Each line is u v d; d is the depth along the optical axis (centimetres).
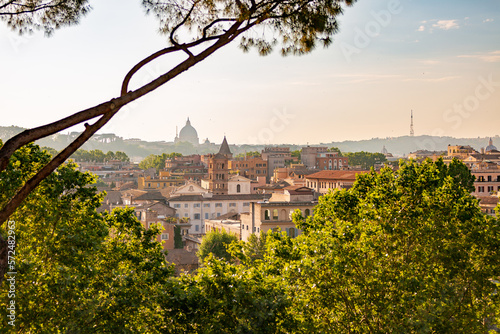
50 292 2406
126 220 2933
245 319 2583
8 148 1267
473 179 7431
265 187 19125
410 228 3022
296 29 1532
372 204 3112
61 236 2538
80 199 2742
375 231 2984
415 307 2773
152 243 2912
